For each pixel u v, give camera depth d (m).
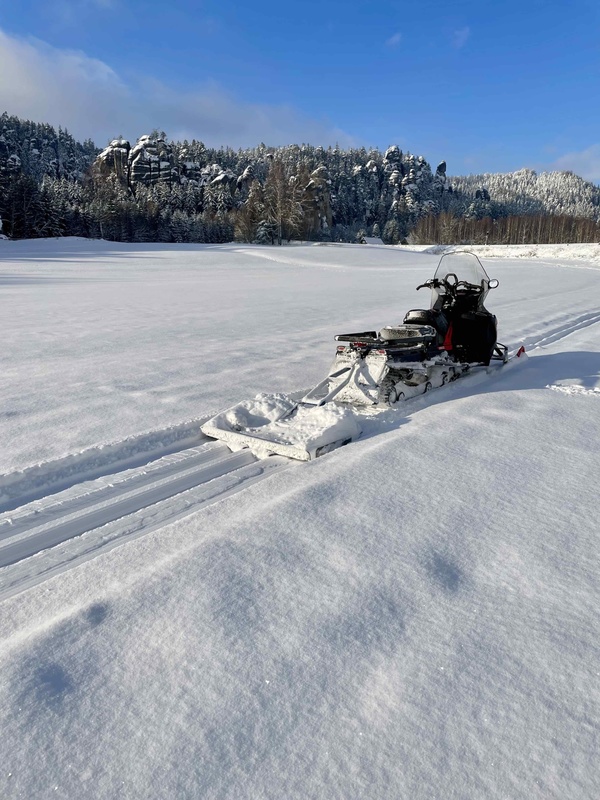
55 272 29.70
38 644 1.92
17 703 1.66
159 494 3.42
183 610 2.11
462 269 6.57
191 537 2.76
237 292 18.80
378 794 1.38
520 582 2.31
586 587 2.28
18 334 9.67
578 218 103.44
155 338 9.20
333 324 10.69
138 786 1.40
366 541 2.63
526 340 8.86
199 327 10.46
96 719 1.61
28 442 4.14
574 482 3.36
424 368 5.33
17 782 1.41
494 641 1.95
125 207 79.00
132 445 4.12
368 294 17.77
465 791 1.38
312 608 2.12
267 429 4.27
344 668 1.81
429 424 4.50
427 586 2.27
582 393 5.58
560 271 30.08
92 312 13.05
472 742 1.53
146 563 2.53
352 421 4.22
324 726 1.58
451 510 2.96
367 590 2.24
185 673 1.79
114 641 1.95
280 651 1.89
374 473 3.45
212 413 4.87
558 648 1.91
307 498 3.07
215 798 1.37
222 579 2.31
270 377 6.36
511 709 1.64
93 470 3.79
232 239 83.12
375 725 1.58
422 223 104.06
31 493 3.47
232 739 1.54
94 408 5.05
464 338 6.44
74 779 1.42
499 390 5.77
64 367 6.89
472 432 4.29
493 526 2.80
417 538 2.66
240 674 1.79
